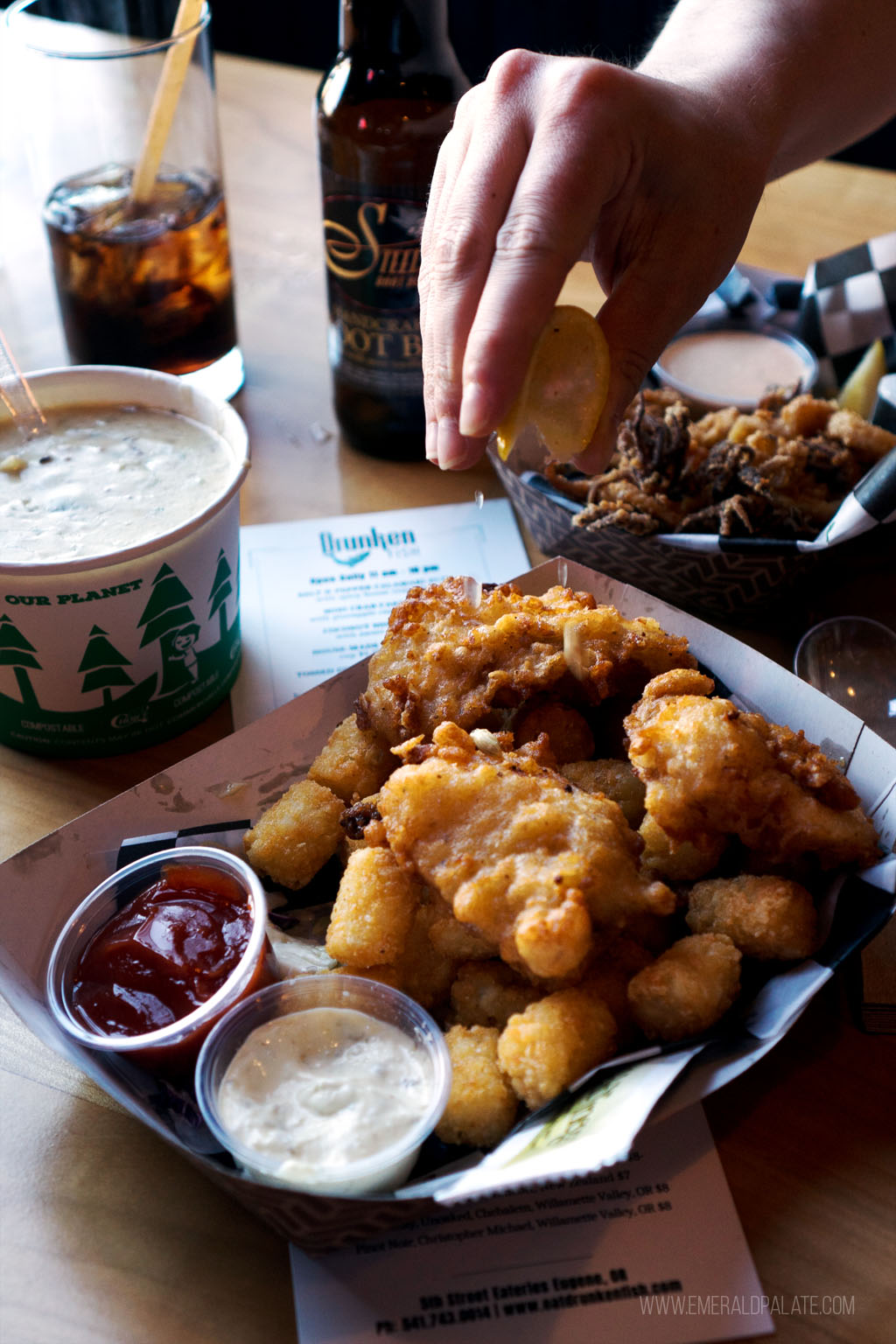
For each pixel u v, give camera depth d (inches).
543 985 13.2
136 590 15.5
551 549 19.7
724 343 23.7
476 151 14.2
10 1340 11.5
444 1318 11.6
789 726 15.5
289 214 28.8
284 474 22.5
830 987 14.3
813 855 13.9
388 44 18.7
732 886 13.7
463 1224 12.2
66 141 21.7
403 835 13.6
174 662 16.8
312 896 15.4
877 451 19.9
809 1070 13.6
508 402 13.2
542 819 13.2
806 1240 12.2
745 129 16.8
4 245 27.7
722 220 16.3
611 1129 10.9
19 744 17.3
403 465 22.9
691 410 22.4
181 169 22.1
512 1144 11.8
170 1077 13.2
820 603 19.8
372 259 20.1
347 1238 11.7
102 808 14.6
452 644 15.9
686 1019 12.6
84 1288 11.9
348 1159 11.5
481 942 13.6
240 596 19.2
